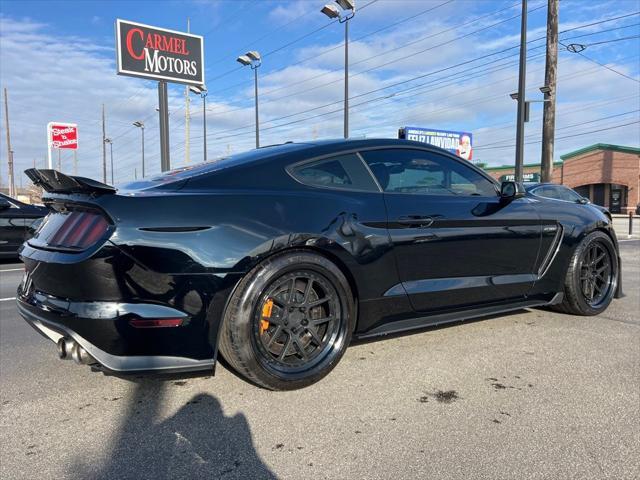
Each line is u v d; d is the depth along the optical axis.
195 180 2.81
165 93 17.25
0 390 3.04
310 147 3.21
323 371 2.96
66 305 2.52
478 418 2.59
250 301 2.66
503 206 3.78
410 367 3.31
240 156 3.22
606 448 2.29
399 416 2.62
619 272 4.73
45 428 2.54
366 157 3.31
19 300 2.98
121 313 2.44
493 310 3.78
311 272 2.88
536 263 3.99
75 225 2.69
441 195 3.53
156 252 2.47
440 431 2.46
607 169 45.75
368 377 3.14
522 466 2.14
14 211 9.60
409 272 3.24
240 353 2.68
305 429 2.48
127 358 2.49
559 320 4.45
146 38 16.45
